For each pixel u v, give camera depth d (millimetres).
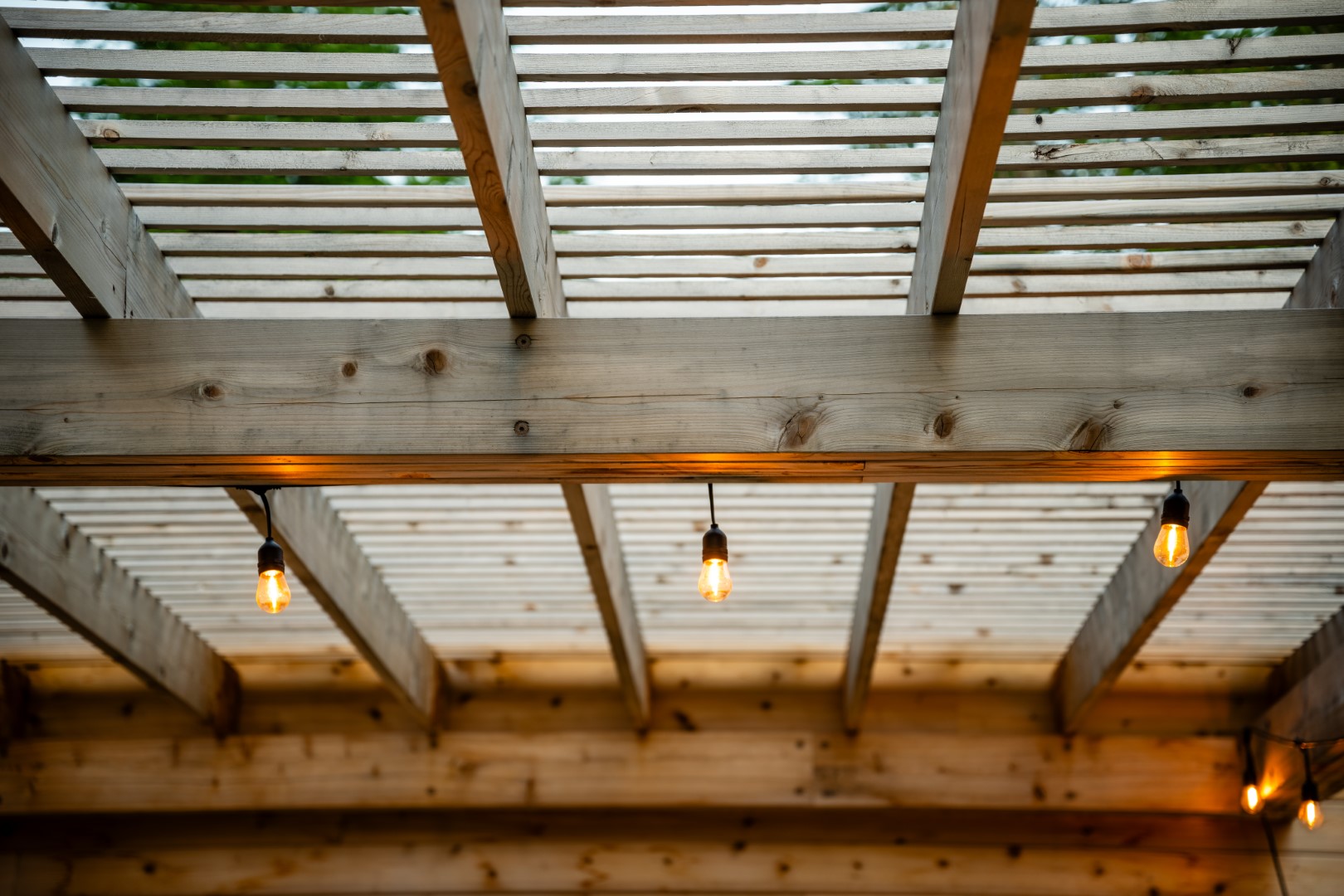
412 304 3264
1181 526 2898
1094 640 4816
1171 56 2447
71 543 4262
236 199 2852
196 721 5582
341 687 5613
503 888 5559
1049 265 3053
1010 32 1978
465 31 2027
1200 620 4867
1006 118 2146
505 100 2400
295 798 5359
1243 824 5480
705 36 2416
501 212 2393
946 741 5320
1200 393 2574
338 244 3014
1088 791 5215
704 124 2627
